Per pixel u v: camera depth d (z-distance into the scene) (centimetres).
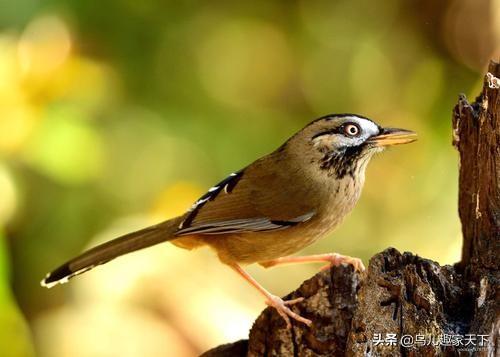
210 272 1264
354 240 1497
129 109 1446
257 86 1581
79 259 931
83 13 1408
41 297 1362
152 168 1420
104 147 1382
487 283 663
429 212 1497
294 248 920
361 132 895
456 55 1588
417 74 1598
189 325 1198
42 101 1316
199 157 1459
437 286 679
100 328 1201
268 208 898
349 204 919
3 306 1155
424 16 1608
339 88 1598
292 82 1600
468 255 773
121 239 933
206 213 914
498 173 720
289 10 1616
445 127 1555
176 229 923
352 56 1606
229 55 1557
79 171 1319
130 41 1470
